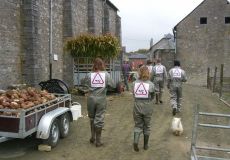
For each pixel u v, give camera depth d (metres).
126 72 20.52
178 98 12.62
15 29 13.73
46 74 16.64
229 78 34.16
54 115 7.58
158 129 10.05
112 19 31.17
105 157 7.32
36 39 14.32
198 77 38.41
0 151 7.46
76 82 17.55
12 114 6.71
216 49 37.97
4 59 12.93
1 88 12.73
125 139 8.80
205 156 7.11
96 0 25.28
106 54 17.33
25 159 6.98
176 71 12.28
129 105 14.56
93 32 23.75
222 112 13.82
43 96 8.23
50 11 17.02
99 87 7.83
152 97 7.59
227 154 7.73
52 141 7.68
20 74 14.11
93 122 8.15
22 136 6.63
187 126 10.48
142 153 7.64
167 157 7.40
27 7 14.07
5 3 12.95
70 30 19.20
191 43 38.53
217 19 37.88
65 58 18.89
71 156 7.30
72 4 19.75
